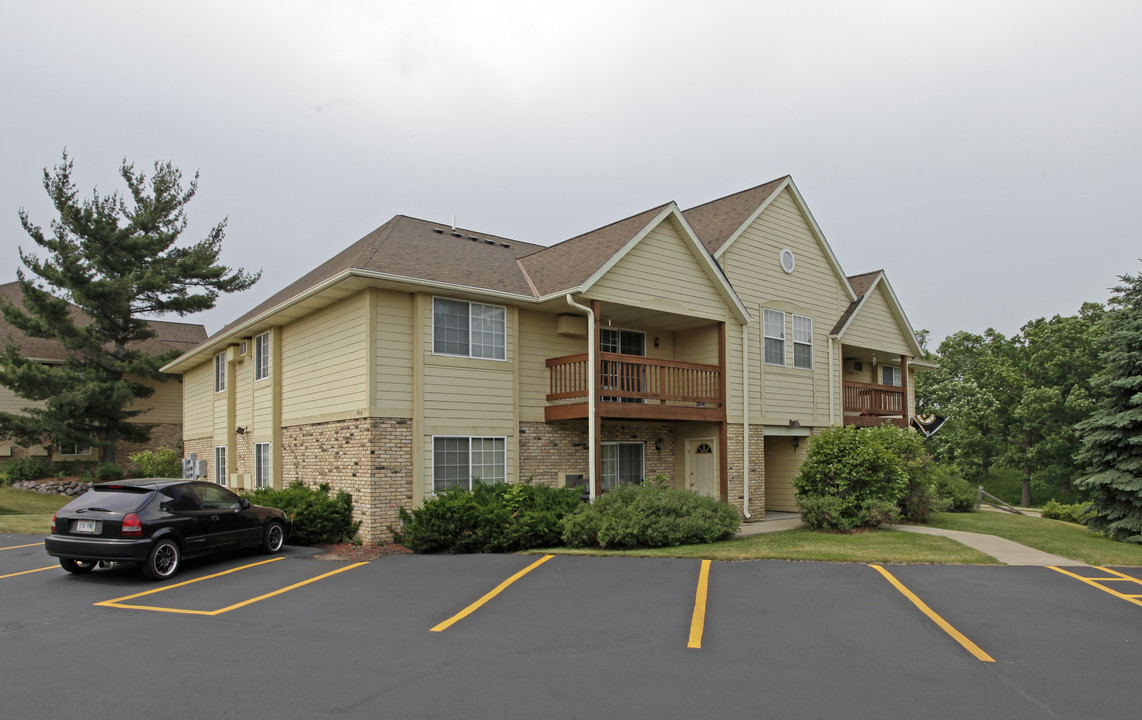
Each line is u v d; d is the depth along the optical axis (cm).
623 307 1648
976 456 4428
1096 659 677
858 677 633
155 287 2855
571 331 1705
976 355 4781
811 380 2109
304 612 879
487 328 1572
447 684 624
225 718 554
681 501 1409
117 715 560
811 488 1605
